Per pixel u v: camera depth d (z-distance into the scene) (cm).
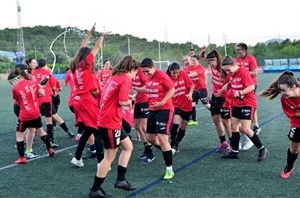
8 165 681
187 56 1055
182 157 693
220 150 724
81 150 640
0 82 4347
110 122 470
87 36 662
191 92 714
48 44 5888
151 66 586
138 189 520
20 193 523
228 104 684
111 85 472
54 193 518
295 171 579
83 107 618
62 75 4334
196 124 1060
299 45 5578
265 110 1303
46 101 822
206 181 544
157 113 583
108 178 579
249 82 632
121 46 5106
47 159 717
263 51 5466
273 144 766
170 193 498
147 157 664
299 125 515
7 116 1386
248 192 491
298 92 491
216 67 711
